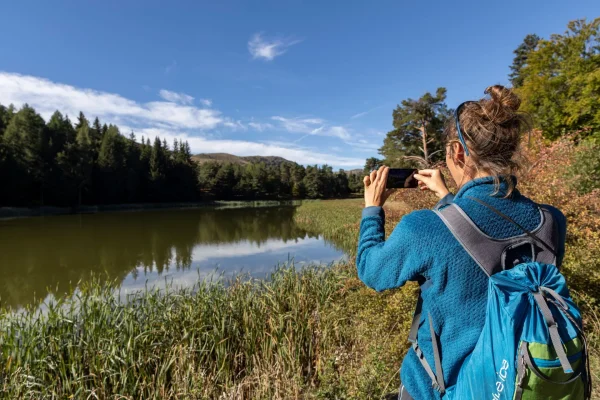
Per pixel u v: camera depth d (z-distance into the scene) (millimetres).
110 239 20516
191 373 3840
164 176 64125
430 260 882
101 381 3760
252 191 83562
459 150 1036
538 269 833
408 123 32406
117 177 54594
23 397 3512
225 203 71688
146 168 63469
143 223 30672
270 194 87625
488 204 912
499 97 1000
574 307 794
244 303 5164
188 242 19141
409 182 1227
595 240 3596
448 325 888
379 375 2906
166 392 3719
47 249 17000
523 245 896
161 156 66188
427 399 966
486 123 952
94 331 4477
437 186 1206
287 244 17281
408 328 3426
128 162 59062
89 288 6113
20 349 4062
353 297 5035
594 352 2992
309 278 6613
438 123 31516
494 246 870
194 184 71562
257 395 3592
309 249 15352
